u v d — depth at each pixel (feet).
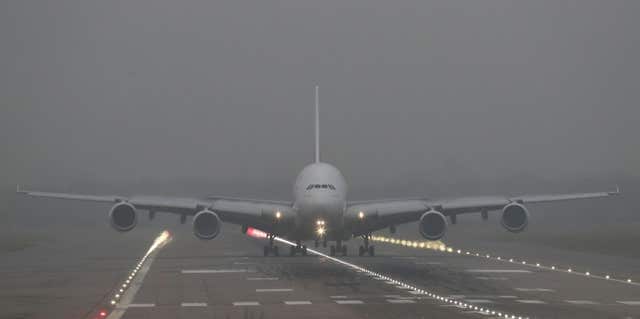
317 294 453.17
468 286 494.59
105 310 391.86
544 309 387.14
